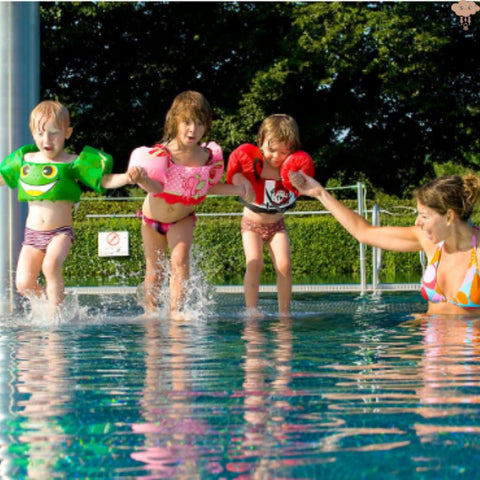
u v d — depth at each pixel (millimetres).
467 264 3893
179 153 4602
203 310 5016
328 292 7574
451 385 2027
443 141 20406
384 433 1543
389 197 21141
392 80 17703
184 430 1585
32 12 5641
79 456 1420
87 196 19922
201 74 19406
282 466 1341
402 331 3418
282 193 4934
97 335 3445
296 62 17047
